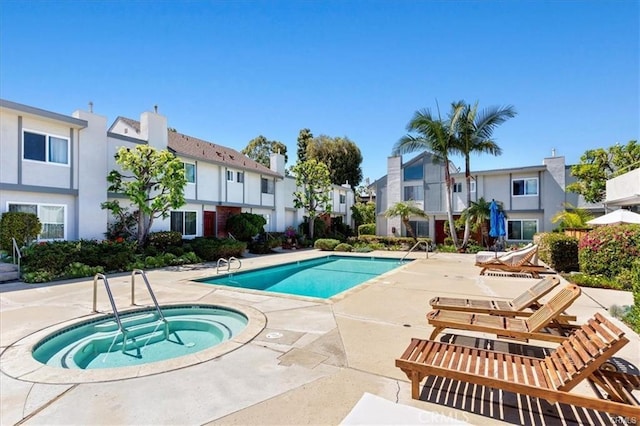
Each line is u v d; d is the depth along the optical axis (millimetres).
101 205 14422
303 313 6406
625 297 7848
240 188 22297
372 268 15633
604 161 19781
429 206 25828
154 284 9656
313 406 3178
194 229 19109
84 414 3086
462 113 19859
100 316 6391
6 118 11852
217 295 8117
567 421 2920
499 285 9547
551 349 4477
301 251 21500
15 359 4355
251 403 3240
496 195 23703
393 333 5262
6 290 8742
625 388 3012
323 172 25328
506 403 3189
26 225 11414
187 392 3459
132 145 16109
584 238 10312
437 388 3475
